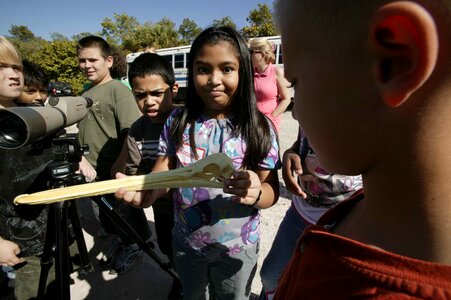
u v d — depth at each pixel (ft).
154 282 8.27
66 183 4.73
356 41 1.16
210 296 6.23
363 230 1.54
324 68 1.33
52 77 54.13
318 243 1.71
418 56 0.98
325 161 1.59
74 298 7.66
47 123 4.27
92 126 8.68
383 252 1.27
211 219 4.72
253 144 4.64
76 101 6.02
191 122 4.93
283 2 1.53
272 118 12.11
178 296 7.26
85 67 8.85
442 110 1.06
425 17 0.92
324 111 1.41
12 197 5.41
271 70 11.88
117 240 8.91
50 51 53.52
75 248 7.64
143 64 6.19
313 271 1.64
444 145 1.10
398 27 0.99
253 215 5.00
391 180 1.30
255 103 4.74
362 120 1.27
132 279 8.36
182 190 4.85
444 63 0.99
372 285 1.26
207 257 4.94
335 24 1.21
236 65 4.45
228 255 4.88
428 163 1.14
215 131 4.80
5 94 6.46
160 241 7.52
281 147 20.59
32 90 8.42
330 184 5.24
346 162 1.46
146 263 9.00
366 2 1.09
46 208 5.77
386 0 1.03
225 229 4.74
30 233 5.66
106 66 9.15
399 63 1.09
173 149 5.24
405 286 1.16
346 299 1.35
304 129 1.65
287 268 2.10
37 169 5.50
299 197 5.98
